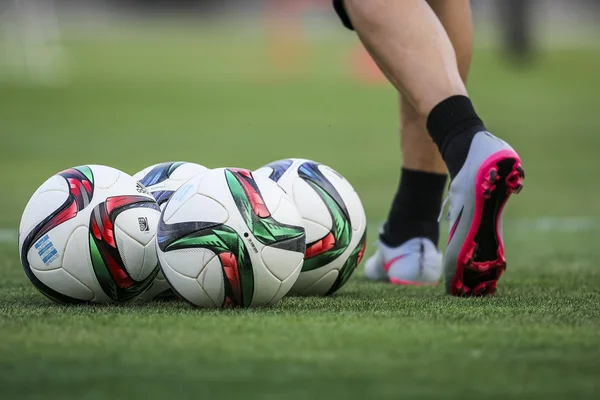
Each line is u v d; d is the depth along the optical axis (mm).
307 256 11203
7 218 23234
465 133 10477
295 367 6844
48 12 125938
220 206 9539
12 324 8453
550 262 16828
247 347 7445
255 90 70062
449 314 9188
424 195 13383
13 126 48531
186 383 6438
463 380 6504
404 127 13344
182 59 96000
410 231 13523
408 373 6688
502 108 58031
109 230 10039
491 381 6477
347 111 58469
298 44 125312
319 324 8438
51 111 55469
